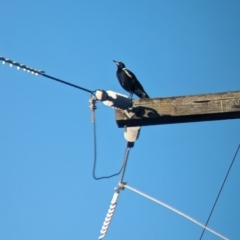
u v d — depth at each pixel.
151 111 11.76
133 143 12.64
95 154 13.14
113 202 13.82
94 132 12.98
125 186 13.59
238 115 11.80
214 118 11.85
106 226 14.19
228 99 11.77
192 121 11.96
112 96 11.35
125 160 13.16
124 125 11.95
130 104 11.62
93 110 11.91
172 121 11.91
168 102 11.81
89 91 11.35
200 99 11.80
